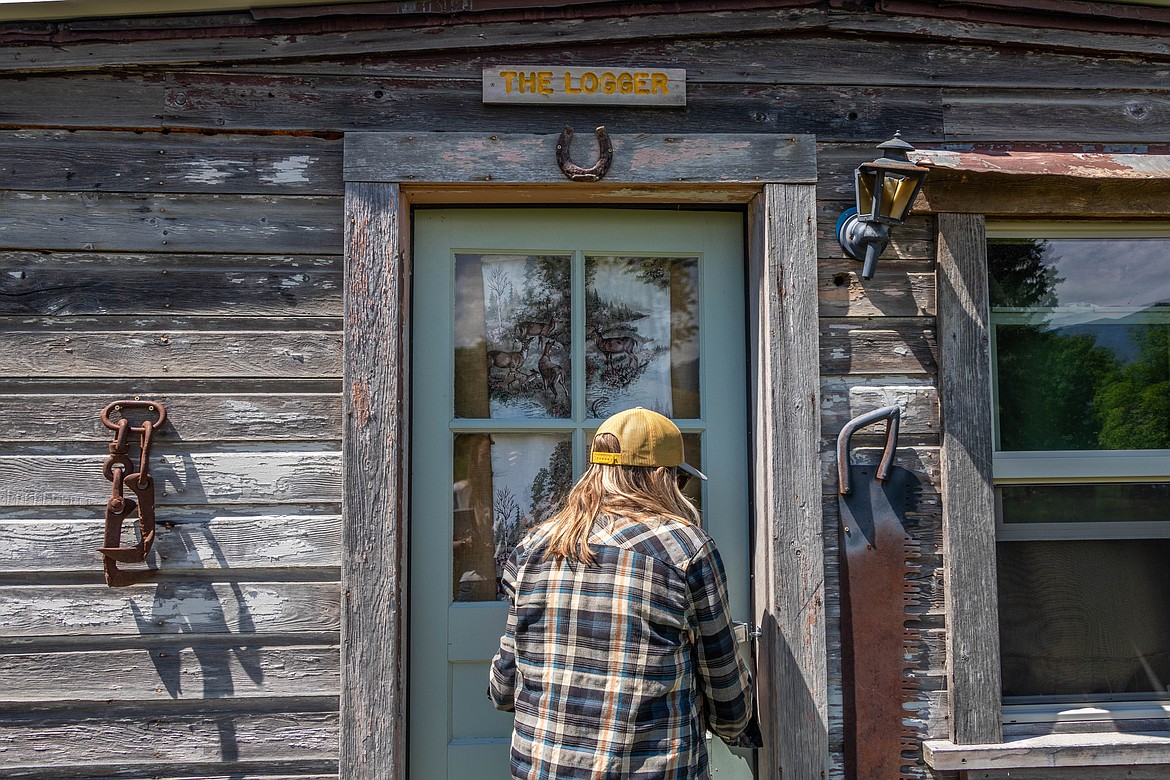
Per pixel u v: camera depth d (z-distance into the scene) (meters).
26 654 1.94
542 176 2.07
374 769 1.92
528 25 2.12
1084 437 2.20
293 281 2.05
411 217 2.20
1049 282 2.23
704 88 2.16
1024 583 2.15
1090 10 2.21
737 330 2.25
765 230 2.11
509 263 2.23
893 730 2.02
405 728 2.05
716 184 2.11
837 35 2.20
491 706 2.12
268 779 1.96
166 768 1.95
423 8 2.08
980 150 2.21
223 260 2.05
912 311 2.14
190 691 1.95
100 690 1.94
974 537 2.05
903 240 2.16
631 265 2.25
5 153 2.04
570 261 2.24
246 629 1.97
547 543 1.62
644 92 2.12
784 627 2.01
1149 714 2.08
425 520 2.14
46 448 1.99
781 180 2.12
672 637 1.54
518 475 2.20
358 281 2.02
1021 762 1.98
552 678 1.52
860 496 2.07
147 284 2.04
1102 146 2.24
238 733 1.96
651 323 2.25
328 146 2.09
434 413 2.16
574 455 2.20
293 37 2.08
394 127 2.09
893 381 2.13
